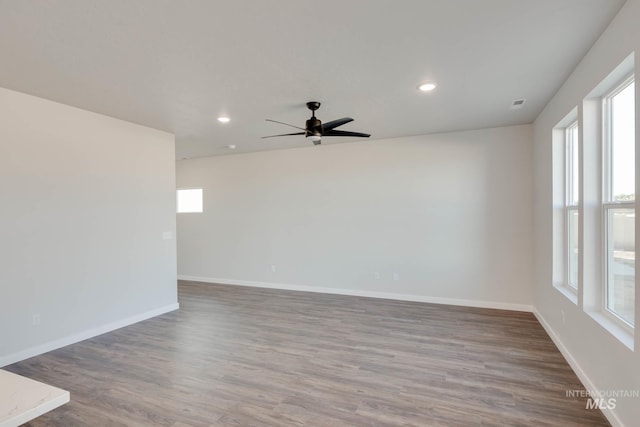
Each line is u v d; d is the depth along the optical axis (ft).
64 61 8.92
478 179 16.85
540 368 10.25
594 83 8.20
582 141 9.04
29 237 11.42
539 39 7.95
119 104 12.39
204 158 23.67
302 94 11.50
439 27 7.42
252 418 7.86
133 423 7.70
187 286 22.30
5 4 6.39
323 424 7.64
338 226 19.88
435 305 17.33
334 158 19.92
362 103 12.51
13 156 11.03
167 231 16.57
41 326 11.68
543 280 13.92
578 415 7.88
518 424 7.57
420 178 17.95
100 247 13.60
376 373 10.04
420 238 18.03
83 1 6.34
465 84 10.73
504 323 14.44
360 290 19.43
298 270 20.98
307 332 13.57
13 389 4.33
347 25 7.31
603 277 8.77
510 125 16.05
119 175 14.37
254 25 7.27
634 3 6.31
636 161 6.32
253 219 22.20
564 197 12.15
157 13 6.79
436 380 9.59
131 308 14.82
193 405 8.41
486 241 16.79
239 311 16.58
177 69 9.48
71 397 8.80
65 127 12.44
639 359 6.25
